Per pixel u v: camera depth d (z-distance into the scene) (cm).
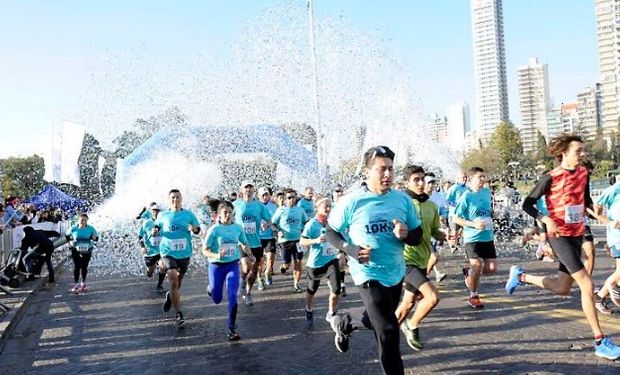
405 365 585
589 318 577
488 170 8338
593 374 522
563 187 589
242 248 786
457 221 841
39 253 1357
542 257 1348
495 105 16312
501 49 16325
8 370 656
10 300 1079
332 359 625
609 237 793
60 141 2622
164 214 866
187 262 868
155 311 965
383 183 473
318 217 786
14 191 7075
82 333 825
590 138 9600
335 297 769
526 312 793
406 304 604
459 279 1134
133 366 643
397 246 479
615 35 10994
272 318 862
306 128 2488
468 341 661
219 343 725
